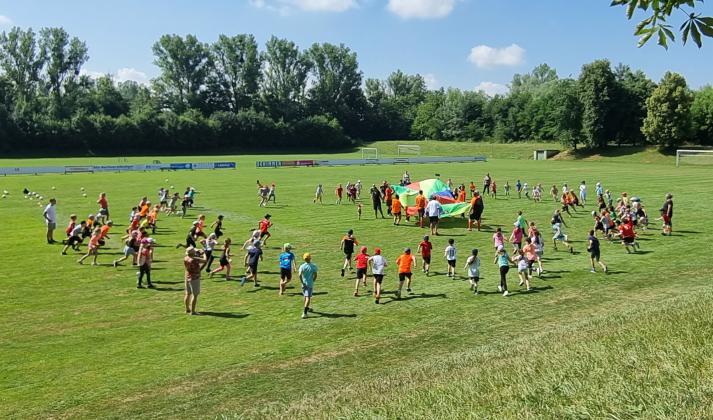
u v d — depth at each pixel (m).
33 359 15.12
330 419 9.08
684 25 5.78
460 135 159.50
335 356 15.34
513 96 154.25
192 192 42.31
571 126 114.25
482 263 26.53
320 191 47.81
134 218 32.38
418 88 196.38
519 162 105.50
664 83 102.06
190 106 148.88
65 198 49.44
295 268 24.64
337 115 164.00
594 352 9.80
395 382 11.75
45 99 131.25
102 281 22.94
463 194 41.31
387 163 100.25
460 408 8.26
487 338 16.45
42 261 26.30
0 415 12.08
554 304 19.80
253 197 50.44
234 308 19.64
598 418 7.05
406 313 19.11
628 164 96.88
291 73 156.62
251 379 13.86
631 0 5.89
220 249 29.77
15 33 128.38
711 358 8.16
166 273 24.33
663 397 7.20
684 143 108.88
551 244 30.64
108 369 14.51
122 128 128.75
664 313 12.37
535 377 9.11
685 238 31.27
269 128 147.00
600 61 109.81
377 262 20.55
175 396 12.94
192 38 147.38
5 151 117.69
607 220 31.17
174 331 17.34
